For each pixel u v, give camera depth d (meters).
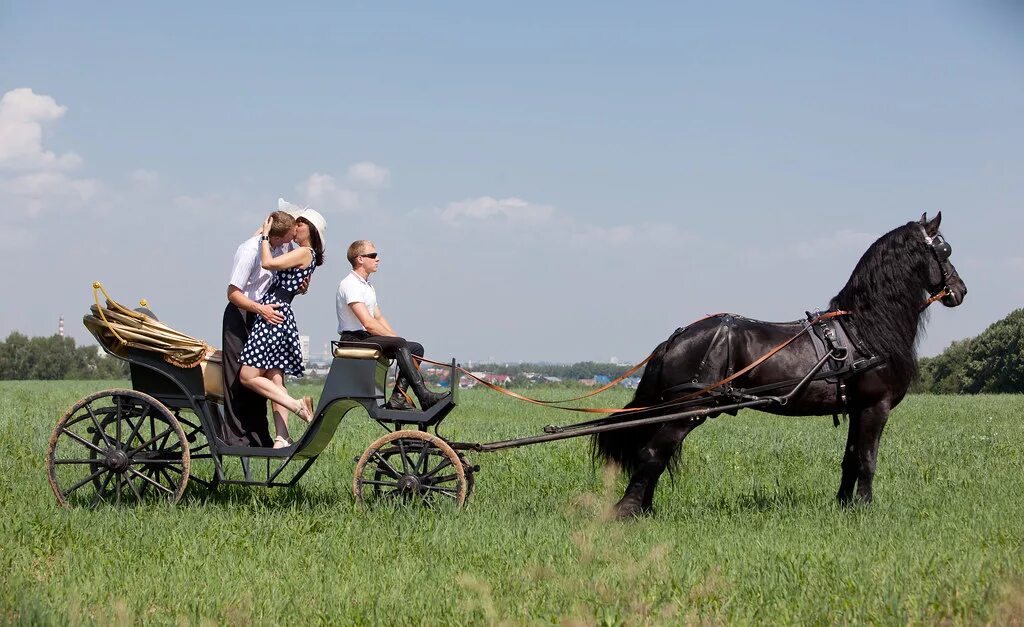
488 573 6.58
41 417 18.95
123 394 8.84
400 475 8.65
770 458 13.95
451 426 20.16
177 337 8.77
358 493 8.64
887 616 5.62
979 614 5.64
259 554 7.07
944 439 18.20
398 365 8.90
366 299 9.11
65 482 10.27
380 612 5.64
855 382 9.24
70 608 5.57
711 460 13.37
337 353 8.72
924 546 7.41
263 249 8.83
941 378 81.12
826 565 6.68
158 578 6.36
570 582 6.25
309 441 8.74
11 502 8.99
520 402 33.16
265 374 9.12
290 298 9.10
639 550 7.26
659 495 10.55
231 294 8.87
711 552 7.24
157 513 8.25
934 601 5.79
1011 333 74.75
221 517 8.27
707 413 8.89
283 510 8.85
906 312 9.34
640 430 9.27
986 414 28.67
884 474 12.16
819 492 10.72
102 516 8.13
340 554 7.11
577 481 11.40
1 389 43.78
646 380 9.27
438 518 8.09
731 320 9.20
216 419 9.13
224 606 5.76
